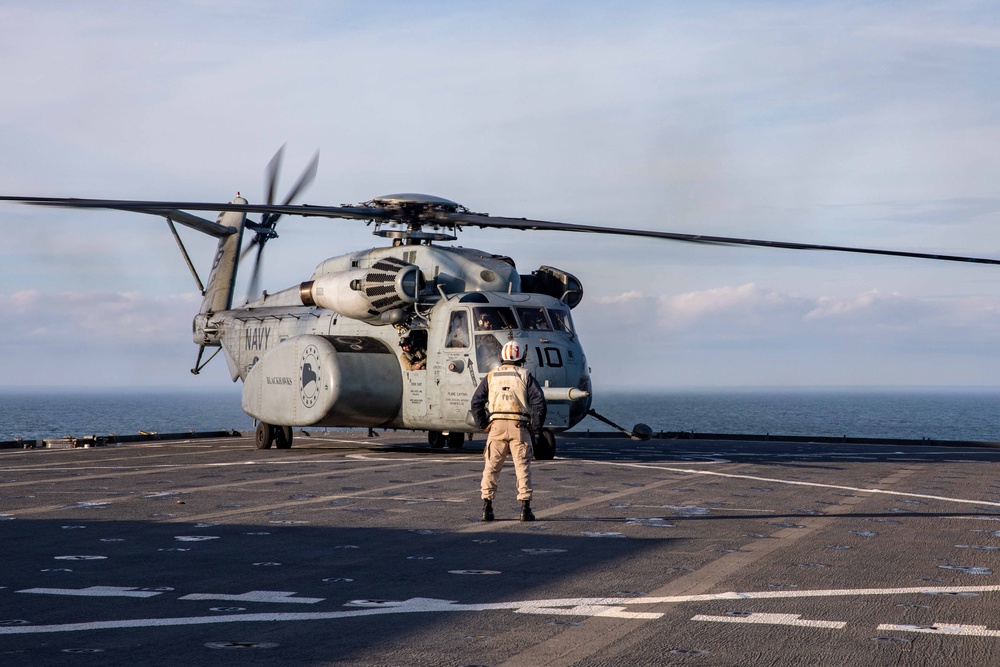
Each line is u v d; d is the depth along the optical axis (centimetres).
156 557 933
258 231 2928
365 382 2266
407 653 601
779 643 625
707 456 2236
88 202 1694
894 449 2550
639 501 1370
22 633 650
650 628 662
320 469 1862
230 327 2866
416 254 2302
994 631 657
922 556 938
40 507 1297
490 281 2277
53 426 13375
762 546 995
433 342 2228
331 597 761
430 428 2273
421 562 908
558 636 642
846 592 775
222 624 674
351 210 2092
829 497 1418
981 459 2167
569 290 2386
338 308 2339
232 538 1045
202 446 2728
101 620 687
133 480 1655
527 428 1184
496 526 1136
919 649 612
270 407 2459
